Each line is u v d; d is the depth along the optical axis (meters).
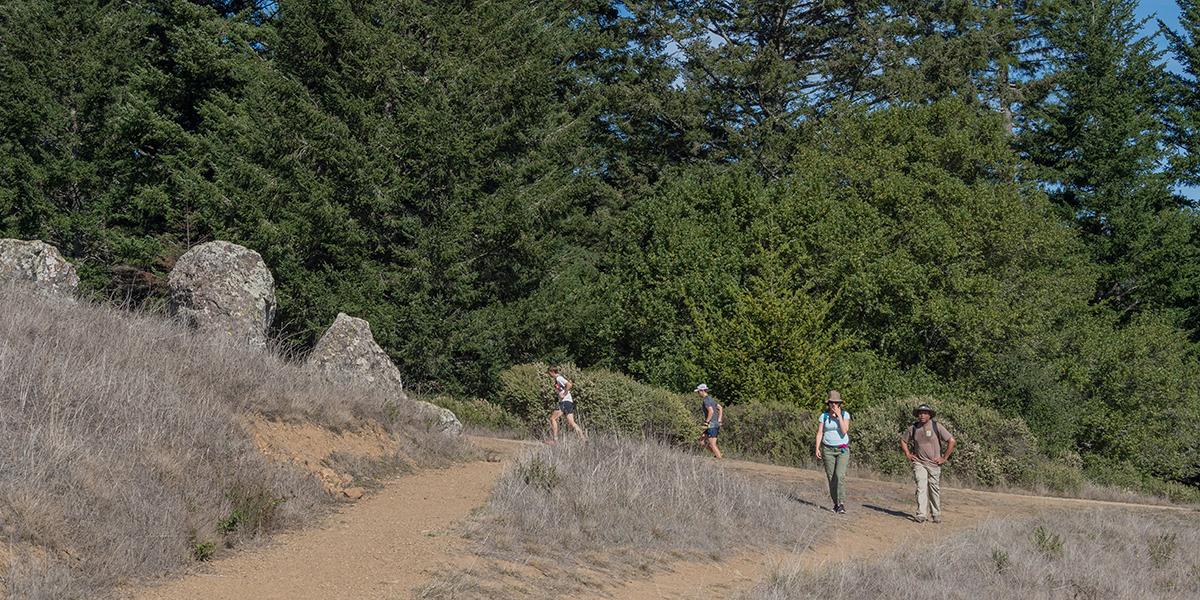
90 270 27.19
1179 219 40.06
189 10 30.16
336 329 15.80
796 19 43.41
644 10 41.66
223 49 29.42
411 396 23.12
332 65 28.06
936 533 12.88
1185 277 40.91
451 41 29.30
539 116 30.41
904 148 31.81
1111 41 42.16
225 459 9.28
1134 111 42.34
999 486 20.58
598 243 36.00
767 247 29.22
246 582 7.09
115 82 29.42
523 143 30.14
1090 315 34.72
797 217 29.81
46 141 28.47
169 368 10.73
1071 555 11.28
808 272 28.11
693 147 41.16
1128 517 15.21
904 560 10.23
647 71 41.47
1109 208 40.84
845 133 33.62
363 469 11.39
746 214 31.11
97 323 11.78
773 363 24.55
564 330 29.27
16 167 27.06
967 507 15.87
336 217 25.62
